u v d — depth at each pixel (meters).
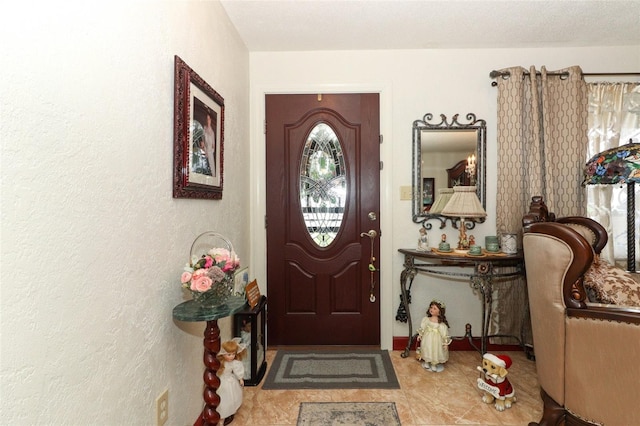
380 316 2.47
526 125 2.32
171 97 1.29
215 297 1.27
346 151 2.47
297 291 2.51
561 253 1.37
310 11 1.93
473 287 2.19
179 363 1.38
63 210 0.78
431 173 2.44
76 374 0.82
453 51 2.41
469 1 1.85
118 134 0.98
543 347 1.46
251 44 2.33
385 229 2.44
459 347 2.43
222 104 1.81
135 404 1.07
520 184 2.30
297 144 2.49
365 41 2.30
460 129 2.42
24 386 0.69
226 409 1.56
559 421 1.40
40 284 0.72
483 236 2.43
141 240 1.10
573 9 1.92
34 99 0.70
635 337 1.19
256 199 2.47
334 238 2.50
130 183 1.04
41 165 0.72
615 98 2.30
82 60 0.84
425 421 1.62
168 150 1.27
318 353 2.39
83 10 0.84
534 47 2.38
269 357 2.32
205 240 1.62
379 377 2.03
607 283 1.41
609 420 1.26
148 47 1.13
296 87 2.45
